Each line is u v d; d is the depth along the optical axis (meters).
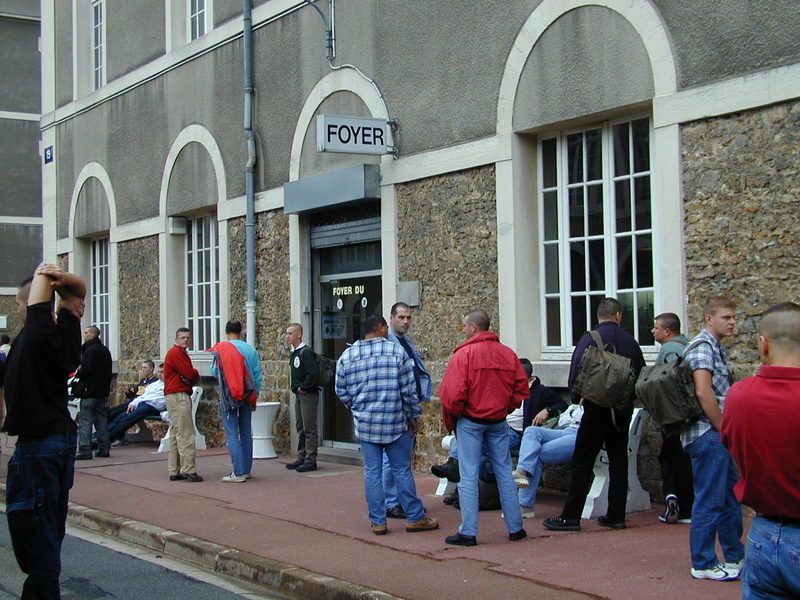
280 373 12.23
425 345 10.03
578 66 8.53
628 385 6.67
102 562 7.28
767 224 7.14
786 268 7.02
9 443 15.63
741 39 7.30
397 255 10.40
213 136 13.59
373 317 7.41
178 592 6.36
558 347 9.00
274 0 12.31
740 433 3.45
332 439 11.87
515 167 9.11
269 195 12.45
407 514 7.31
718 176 7.45
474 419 6.75
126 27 15.87
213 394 13.62
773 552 3.35
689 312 7.63
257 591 6.36
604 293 8.60
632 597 5.26
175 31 14.58
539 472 7.75
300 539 7.24
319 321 11.98
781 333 3.47
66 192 17.72
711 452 5.53
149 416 13.45
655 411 5.62
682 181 7.68
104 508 8.94
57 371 5.17
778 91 7.05
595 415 6.86
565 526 7.05
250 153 12.66
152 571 6.97
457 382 6.69
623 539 6.74
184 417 10.39
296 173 11.98
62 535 5.27
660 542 6.62
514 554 6.42
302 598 6.06
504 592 5.49
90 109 16.91
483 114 9.45
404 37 10.38
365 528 7.52
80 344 5.34
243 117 12.94
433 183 9.98
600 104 8.34
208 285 14.31
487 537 7.00
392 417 7.21
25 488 5.05
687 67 7.66
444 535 7.15
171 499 9.25
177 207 14.45
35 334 5.09
